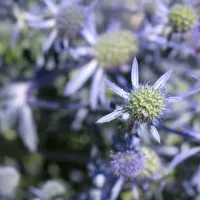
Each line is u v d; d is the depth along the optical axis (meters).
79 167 0.41
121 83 0.35
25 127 0.39
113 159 0.30
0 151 0.42
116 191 0.31
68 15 0.36
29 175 0.42
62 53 0.37
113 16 0.40
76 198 0.35
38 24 0.36
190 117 0.36
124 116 0.28
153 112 0.27
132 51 0.35
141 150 0.31
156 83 0.28
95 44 0.36
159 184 0.33
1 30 0.41
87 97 0.39
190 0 0.36
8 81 0.40
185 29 0.34
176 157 0.31
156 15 0.36
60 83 0.41
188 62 0.39
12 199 0.37
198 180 0.33
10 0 0.39
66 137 0.42
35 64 0.39
